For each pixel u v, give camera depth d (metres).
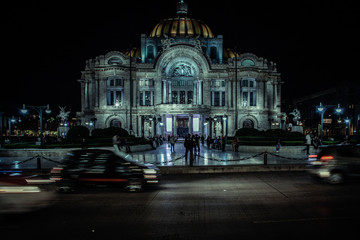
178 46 74.31
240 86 74.88
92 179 14.16
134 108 74.75
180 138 80.62
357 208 10.97
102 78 73.75
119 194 14.01
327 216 10.02
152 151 40.78
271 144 37.09
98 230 8.90
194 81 79.25
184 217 10.26
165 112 69.31
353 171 15.17
